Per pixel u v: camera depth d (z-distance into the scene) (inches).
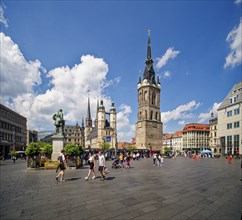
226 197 368.2
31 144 909.2
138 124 4375.0
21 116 3292.3
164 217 261.9
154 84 4544.8
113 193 397.4
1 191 416.8
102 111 5600.4
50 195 380.5
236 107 2251.5
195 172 805.9
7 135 2716.5
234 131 2256.4
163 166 1136.2
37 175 681.6
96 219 254.4
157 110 4471.0
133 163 1434.5
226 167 1058.7
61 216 265.0
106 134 5531.5
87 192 406.9
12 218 257.9
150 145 4188.0
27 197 364.8
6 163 1486.2
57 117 1007.6
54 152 976.9
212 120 4315.9
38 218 257.8
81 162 1023.0
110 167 1071.6
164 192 408.8
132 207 304.0
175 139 5634.8
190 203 326.6
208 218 259.3
